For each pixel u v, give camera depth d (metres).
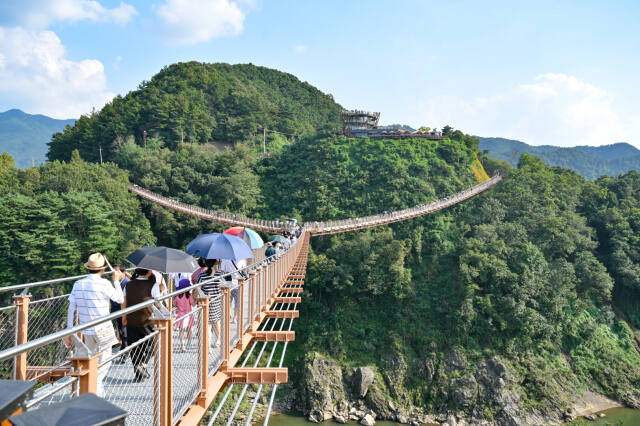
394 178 71.44
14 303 5.95
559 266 49.84
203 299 5.67
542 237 58.69
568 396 39.22
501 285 47.09
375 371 42.22
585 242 57.38
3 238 39.78
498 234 58.69
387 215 54.69
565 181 76.56
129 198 57.38
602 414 37.81
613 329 48.38
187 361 6.39
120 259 46.56
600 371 42.19
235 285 8.21
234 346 8.25
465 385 39.47
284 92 162.88
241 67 165.38
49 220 42.25
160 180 70.62
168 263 7.36
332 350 44.19
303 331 47.22
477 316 44.72
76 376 3.24
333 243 58.78
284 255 17.58
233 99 115.62
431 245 58.12
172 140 96.19
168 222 61.31
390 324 46.75
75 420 1.76
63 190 52.84
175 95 109.44
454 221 64.75
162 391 4.27
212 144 102.81
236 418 31.78
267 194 76.19
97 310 5.68
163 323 4.28
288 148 90.44
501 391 38.75
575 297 48.16
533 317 43.41
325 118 157.88
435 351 43.25
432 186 71.94
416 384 41.03
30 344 2.44
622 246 57.12
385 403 39.16
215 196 70.31
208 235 10.24
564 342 44.78
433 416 38.41
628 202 67.31
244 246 10.38
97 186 54.94
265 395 37.53
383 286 48.59
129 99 111.12
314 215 68.19
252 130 106.50
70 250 40.34
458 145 82.94
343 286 48.22
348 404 39.28
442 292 49.41
